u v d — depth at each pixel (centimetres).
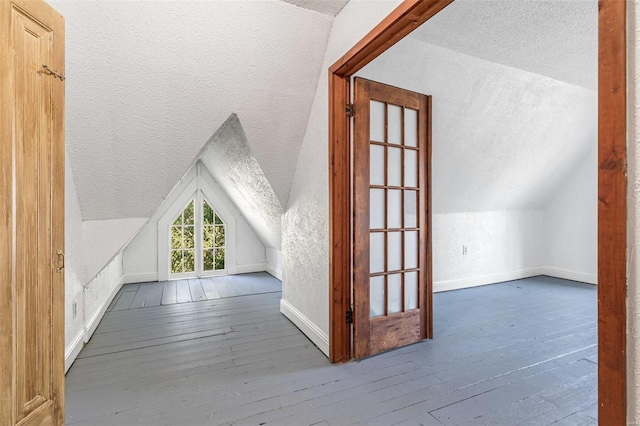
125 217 261
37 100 124
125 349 236
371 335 225
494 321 297
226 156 334
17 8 115
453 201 401
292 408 165
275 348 238
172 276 468
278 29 200
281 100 233
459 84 280
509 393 180
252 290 410
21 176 118
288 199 296
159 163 240
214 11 182
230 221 501
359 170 216
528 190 442
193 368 207
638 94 64
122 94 197
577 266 456
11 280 114
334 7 197
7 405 113
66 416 158
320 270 234
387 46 173
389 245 239
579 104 354
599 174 70
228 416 159
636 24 65
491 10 194
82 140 207
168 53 190
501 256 457
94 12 164
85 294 254
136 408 165
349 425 152
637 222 65
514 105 322
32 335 123
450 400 173
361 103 215
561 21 207
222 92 217
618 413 67
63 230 138
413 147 245
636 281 65
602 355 70
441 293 397
